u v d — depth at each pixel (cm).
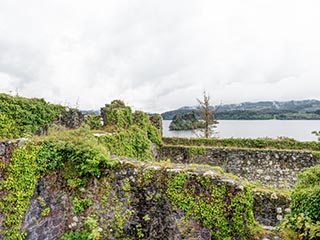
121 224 696
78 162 723
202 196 654
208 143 1788
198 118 2709
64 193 714
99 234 687
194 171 675
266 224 904
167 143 1845
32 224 675
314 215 532
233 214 625
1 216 650
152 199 688
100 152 729
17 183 677
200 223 648
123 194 707
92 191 716
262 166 1537
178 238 657
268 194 930
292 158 1500
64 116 1102
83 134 834
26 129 917
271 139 1700
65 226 699
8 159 684
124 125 1338
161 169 694
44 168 711
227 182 641
